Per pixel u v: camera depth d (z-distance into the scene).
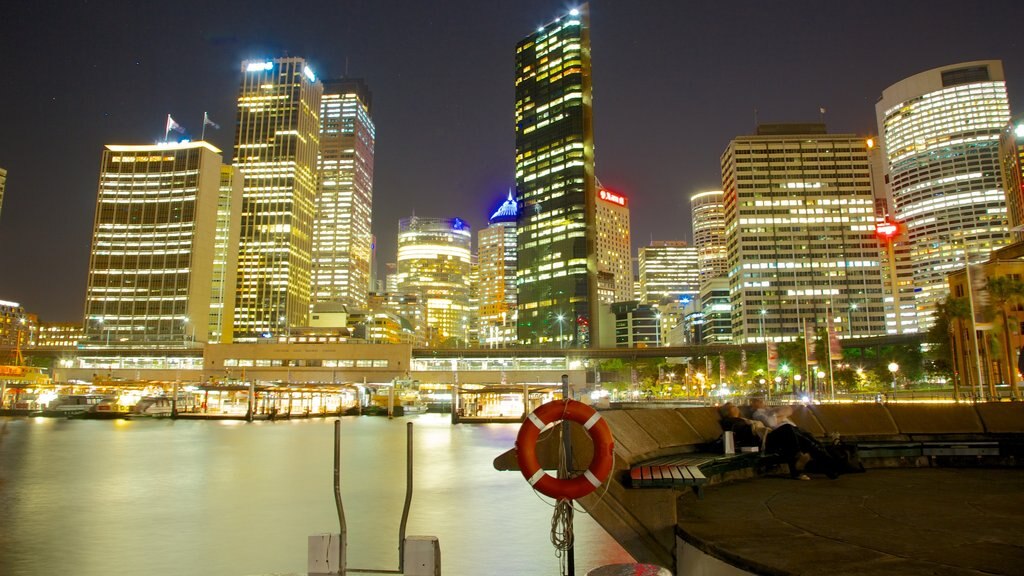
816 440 13.45
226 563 18.09
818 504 10.14
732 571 6.99
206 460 49.22
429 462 47.34
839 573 6.26
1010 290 90.56
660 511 8.77
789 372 143.88
